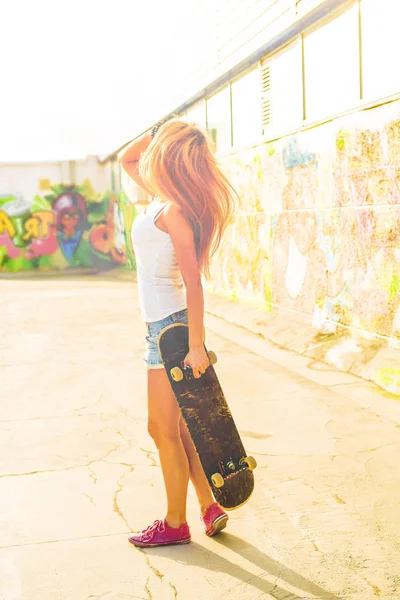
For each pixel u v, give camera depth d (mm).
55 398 5539
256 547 2893
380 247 6219
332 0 6840
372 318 6375
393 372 5504
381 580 2604
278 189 8484
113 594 2551
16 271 20734
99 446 4289
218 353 7191
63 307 11688
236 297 10281
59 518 3238
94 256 21078
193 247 2650
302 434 4391
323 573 2664
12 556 2875
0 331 9172
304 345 7129
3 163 20484
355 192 6605
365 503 3318
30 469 3904
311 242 7605
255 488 3535
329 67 7191
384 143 6086
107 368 6645
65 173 20859
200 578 2646
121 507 3346
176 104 13180
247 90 9664
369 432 4371
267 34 8414
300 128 7754
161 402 2828
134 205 17922
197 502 3389
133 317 10250
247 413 4918
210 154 2748
